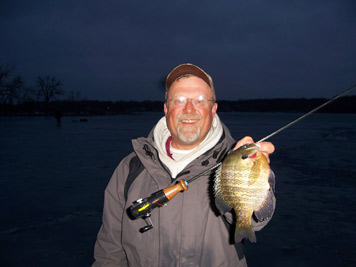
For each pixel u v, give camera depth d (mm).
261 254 5453
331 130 38906
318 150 18828
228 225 2051
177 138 2330
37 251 5418
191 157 2250
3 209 7469
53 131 36875
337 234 6145
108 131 37156
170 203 2080
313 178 10984
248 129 41062
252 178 1687
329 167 13094
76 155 16781
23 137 28625
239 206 1694
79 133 33719
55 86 101188
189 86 2299
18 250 5465
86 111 129875
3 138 27594
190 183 2107
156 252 2076
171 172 2252
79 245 5652
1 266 4984
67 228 6359
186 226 2023
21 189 9297
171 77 2404
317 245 5688
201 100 2289
